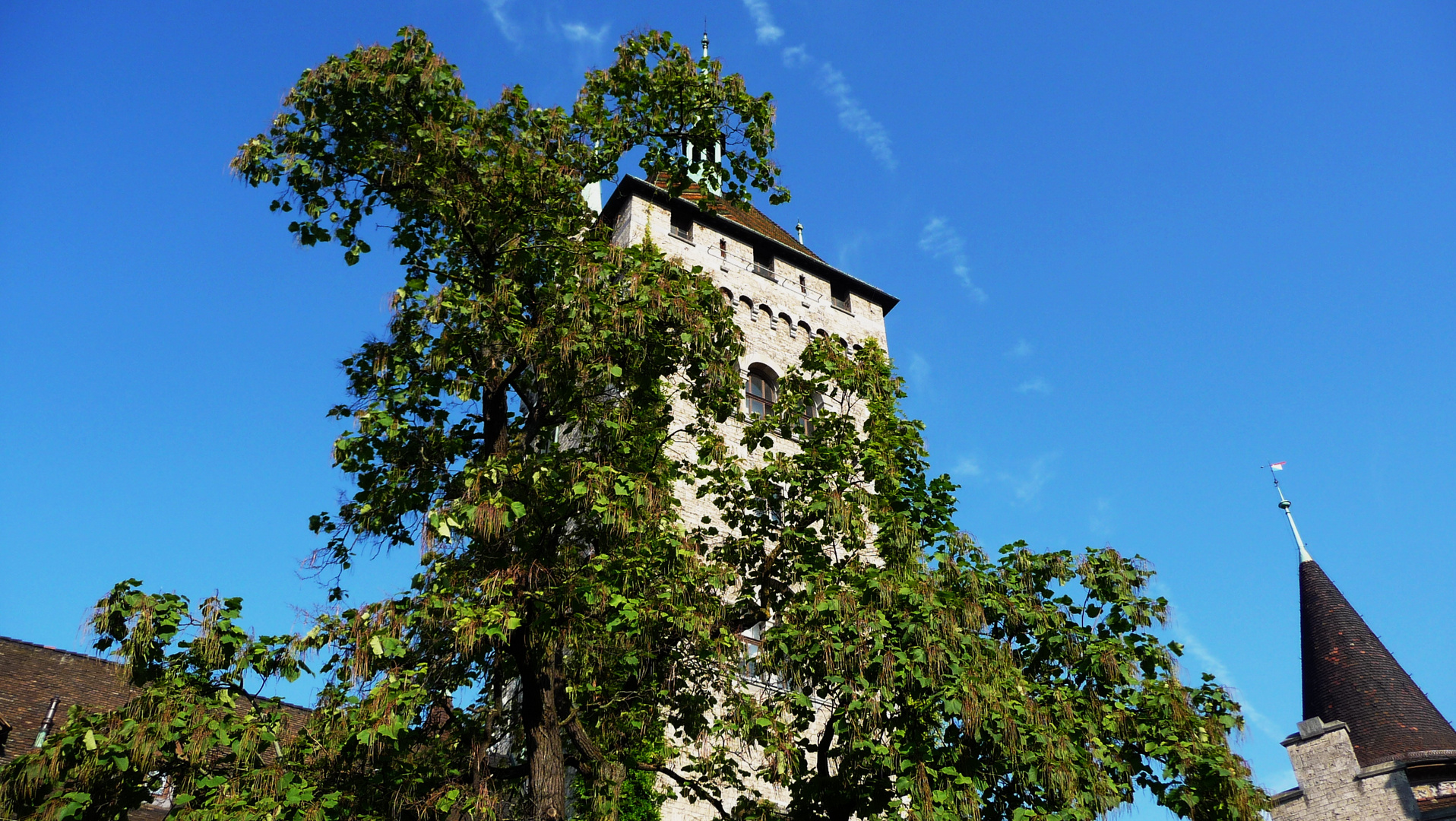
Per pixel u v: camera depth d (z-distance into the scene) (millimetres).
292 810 11750
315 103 16469
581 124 17812
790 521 17328
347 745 12305
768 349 33125
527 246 16062
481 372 15523
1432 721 35719
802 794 15398
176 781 11938
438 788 12961
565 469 14312
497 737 15164
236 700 12383
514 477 14094
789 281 35844
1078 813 13781
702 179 18875
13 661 24016
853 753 14969
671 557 14875
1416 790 33219
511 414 16297
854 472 17688
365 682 12461
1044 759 14016
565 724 14320
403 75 16109
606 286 15602
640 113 18188
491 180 16281
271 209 16406
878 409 18578
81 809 11375
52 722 22281
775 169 18547
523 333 14922
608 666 14906
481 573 14039
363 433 14492
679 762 21281
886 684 14227
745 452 28547
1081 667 16297
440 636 13242
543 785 13250
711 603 14859
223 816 11234
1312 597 40812
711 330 15922
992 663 15062
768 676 17516
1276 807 31844
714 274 33656
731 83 18203
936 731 14305
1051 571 17453
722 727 14656
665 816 21078
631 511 14234
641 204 33688
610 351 15305
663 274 16219
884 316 38406
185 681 12234
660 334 15711
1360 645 38344
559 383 15367
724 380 16234
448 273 16438
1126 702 16094
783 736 14422
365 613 12898
